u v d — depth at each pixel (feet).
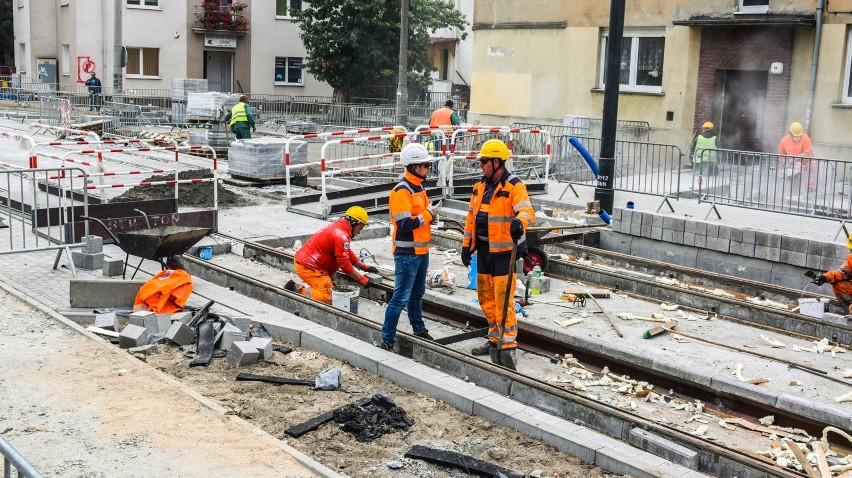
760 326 33.60
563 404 24.64
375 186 55.62
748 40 74.79
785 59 72.90
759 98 75.97
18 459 13.47
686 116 79.46
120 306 31.01
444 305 34.91
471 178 60.80
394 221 28.09
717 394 26.81
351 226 33.68
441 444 21.67
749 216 50.34
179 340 28.07
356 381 25.93
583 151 52.13
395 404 23.65
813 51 70.95
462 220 52.60
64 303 31.12
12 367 24.70
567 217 51.98
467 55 147.84
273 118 123.44
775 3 72.64
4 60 170.40
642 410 26.30
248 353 26.58
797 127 62.90
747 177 50.62
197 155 78.23
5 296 31.86
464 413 23.73
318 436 21.80
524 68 90.58
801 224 47.85
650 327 32.96
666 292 36.96
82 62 132.26
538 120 90.12
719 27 76.23
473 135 63.57
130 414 21.77
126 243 32.14
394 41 123.75
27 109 123.65
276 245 44.60
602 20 83.76
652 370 28.37
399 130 58.90
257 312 31.32
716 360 29.43
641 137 82.07
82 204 44.83
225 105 99.55
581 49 85.66
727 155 51.37
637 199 57.06
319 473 19.04
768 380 27.43
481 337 31.68
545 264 38.68
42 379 23.88
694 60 78.33
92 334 27.71
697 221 43.55
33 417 21.40
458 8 146.61
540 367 29.86
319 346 28.35
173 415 21.84
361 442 21.57
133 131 98.02
